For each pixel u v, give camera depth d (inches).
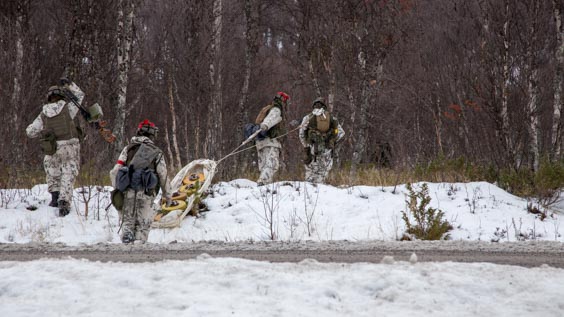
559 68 758.5
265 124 621.9
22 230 500.1
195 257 300.5
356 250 324.5
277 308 203.5
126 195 417.7
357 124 1000.2
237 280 235.0
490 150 730.8
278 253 315.3
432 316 198.8
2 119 768.9
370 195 596.4
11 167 718.5
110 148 857.5
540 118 810.2
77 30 953.5
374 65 929.5
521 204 586.9
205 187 556.4
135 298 214.7
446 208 560.4
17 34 964.6
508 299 215.6
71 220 535.5
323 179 655.8
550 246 332.8
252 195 595.5
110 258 299.9
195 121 1007.6
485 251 318.3
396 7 957.2
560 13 748.0
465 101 784.9
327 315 198.2
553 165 647.1
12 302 213.2
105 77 943.7
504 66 697.6
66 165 546.9
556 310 203.6
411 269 253.0
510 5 703.1
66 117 542.9
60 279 238.8
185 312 197.5
